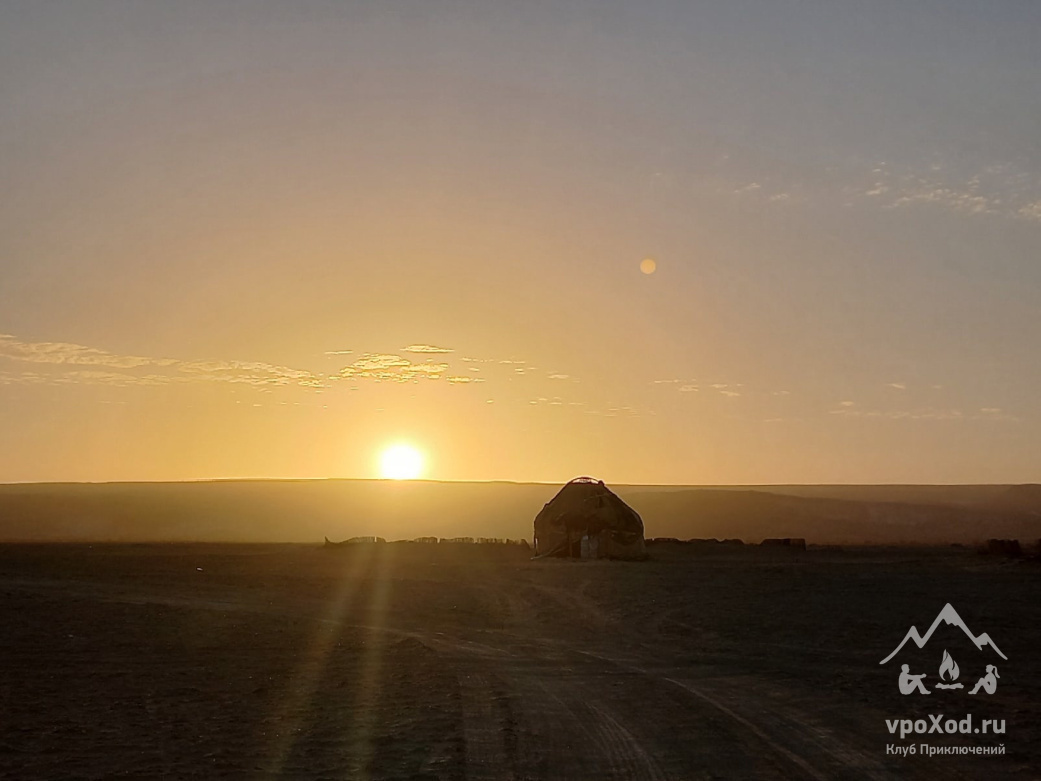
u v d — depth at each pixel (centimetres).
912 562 5997
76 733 1753
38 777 1455
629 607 3797
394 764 1490
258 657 2670
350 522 15450
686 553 7169
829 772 1391
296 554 7450
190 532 14100
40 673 2417
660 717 1789
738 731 1656
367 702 2012
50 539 13025
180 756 1577
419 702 1995
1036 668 2300
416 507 16600
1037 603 3625
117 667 2508
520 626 3378
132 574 5472
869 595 3981
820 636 2919
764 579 4800
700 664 2472
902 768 1411
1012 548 6338
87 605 3925
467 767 1453
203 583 4934
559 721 1772
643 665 2467
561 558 6569
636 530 6738
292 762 1522
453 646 2866
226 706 2000
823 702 1919
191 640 2994
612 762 1469
